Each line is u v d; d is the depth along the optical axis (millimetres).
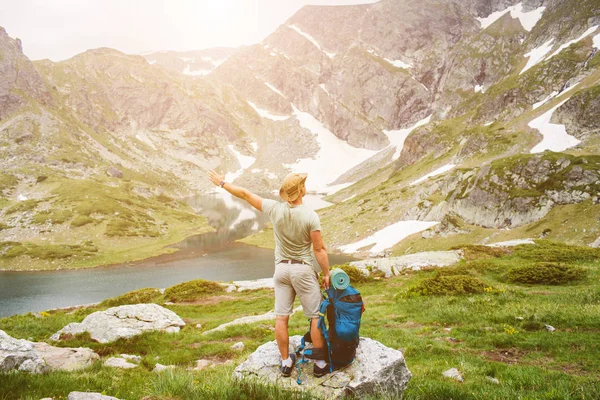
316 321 5047
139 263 98188
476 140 127812
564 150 95375
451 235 81000
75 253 105500
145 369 10352
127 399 5887
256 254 103812
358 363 5363
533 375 7676
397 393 5285
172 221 152500
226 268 88438
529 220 73062
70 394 5070
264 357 5871
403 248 85250
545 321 12469
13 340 8375
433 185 107812
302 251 4977
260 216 174250
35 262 99438
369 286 26125
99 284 78250
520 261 27297
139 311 17766
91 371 8758
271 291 30734
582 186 70812
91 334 15508
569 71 149000
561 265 21375
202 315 24078
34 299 68688
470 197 84812
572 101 109500
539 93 149125
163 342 14883
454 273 24781
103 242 118312
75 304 65625
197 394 5012
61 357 9977
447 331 13297
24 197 153000
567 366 8906
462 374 8414
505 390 6223
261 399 4773
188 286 31828
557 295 16516
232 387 5031
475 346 11211
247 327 16172
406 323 15242
